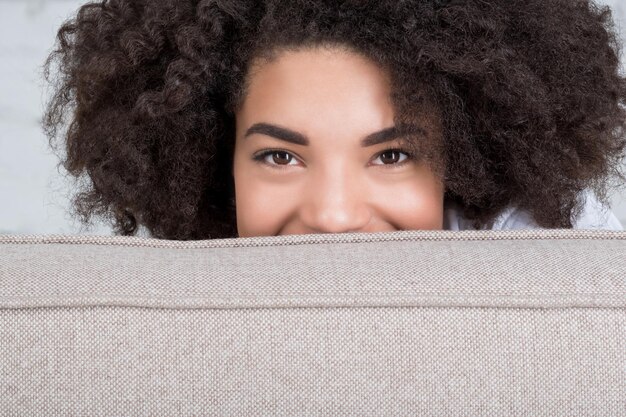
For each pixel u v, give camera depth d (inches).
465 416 20.2
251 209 39.6
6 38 81.3
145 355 20.3
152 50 41.8
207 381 20.2
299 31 36.4
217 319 20.4
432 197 39.1
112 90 43.4
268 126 37.7
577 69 41.3
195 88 40.9
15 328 20.3
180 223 45.6
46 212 82.1
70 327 20.4
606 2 73.5
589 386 20.2
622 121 45.1
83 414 20.3
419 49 36.3
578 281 20.8
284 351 20.2
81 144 45.8
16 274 21.1
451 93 37.7
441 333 20.2
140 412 20.3
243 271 21.4
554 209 42.5
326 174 37.4
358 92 36.5
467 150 38.9
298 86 36.9
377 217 38.3
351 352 20.1
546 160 40.6
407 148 37.2
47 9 81.4
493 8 38.1
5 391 20.2
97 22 44.5
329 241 23.0
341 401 20.2
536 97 38.9
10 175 81.7
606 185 49.4
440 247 22.3
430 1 37.6
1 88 81.4
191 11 41.5
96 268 21.4
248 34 39.2
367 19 36.5
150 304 20.4
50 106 51.4
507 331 20.2
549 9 40.2
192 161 43.4
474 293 20.5
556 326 20.3
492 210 43.6
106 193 45.4
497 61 37.6
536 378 20.2
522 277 20.9
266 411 20.2
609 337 20.3
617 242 22.7
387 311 20.3
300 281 20.9
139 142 43.0
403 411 20.2
